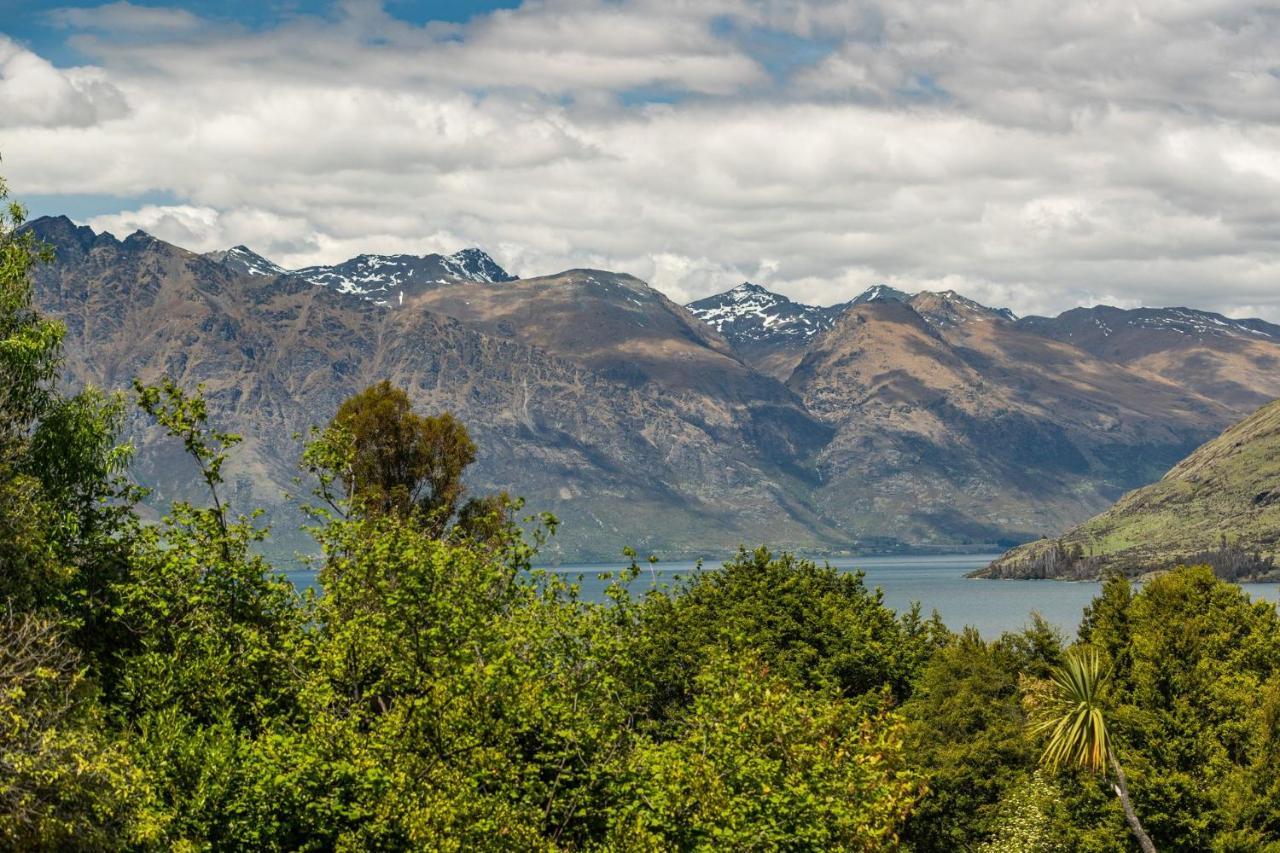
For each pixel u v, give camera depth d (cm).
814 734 4991
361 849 3950
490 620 4578
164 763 3956
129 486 5134
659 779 4256
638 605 5081
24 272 5062
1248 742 7312
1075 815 7381
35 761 3403
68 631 4184
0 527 4109
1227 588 9012
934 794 7906
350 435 5484
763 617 9306
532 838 3884
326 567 4794
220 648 4578
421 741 4016
